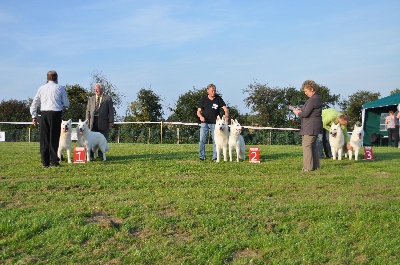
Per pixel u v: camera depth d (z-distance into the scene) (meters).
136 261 3.71
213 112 10.62
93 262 3.69
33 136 29.47
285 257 3.85
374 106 23.27
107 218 4.79
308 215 4.95
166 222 4.61
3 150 13.72
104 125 11.20
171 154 12.18
